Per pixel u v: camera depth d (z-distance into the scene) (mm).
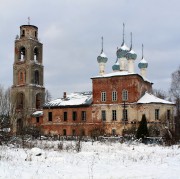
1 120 40750
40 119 79750
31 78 88750
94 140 48500
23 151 27703
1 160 21188
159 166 21469
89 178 16797
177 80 83812
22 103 88750
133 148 35438
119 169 20062
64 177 16891
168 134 50156
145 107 65188
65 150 30766
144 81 72312
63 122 74000
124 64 73062
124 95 67625
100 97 70000
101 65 73062
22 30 91500
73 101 75000
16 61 90688
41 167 19625
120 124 66875
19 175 16672
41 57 93188
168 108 65875
